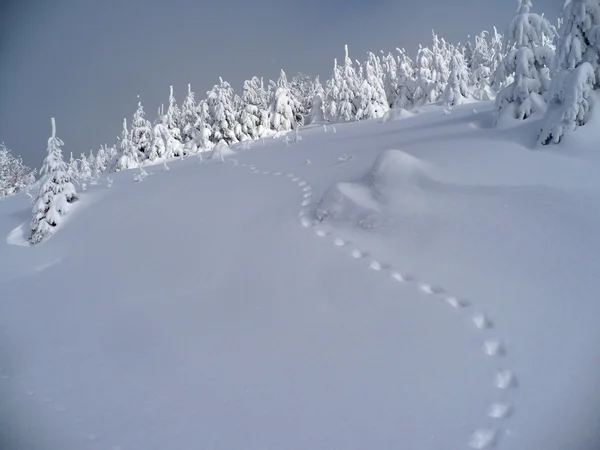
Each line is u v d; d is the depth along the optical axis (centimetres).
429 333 617
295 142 2703
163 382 635
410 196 981
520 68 1395
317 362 611
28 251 1616
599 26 1137
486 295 664
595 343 535
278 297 796
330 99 5191
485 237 789
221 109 4750
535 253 718
